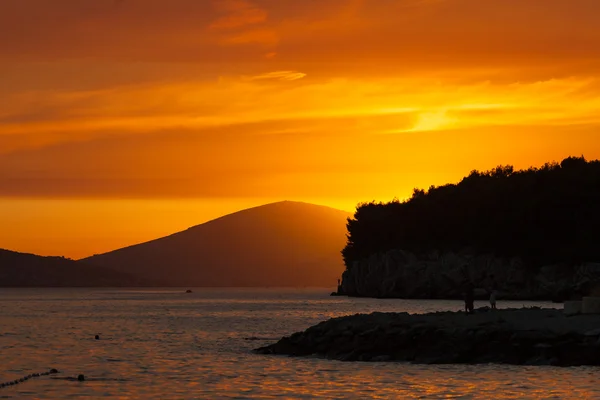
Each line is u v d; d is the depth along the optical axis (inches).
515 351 3545.8
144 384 3117.6
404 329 3804.1
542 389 2886.3
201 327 6535.4
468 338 3624.5
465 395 2800.2
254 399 2783.0
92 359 4008.4
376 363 3627.0
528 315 4114.2
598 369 3316.9
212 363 3750.0
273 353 4121.6
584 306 4072.3
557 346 3501.5
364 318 4197.8
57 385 3110.2
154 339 5255.9
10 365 3779.5
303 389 2960.1
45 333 5920.3
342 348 3909.9
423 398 2758.4
